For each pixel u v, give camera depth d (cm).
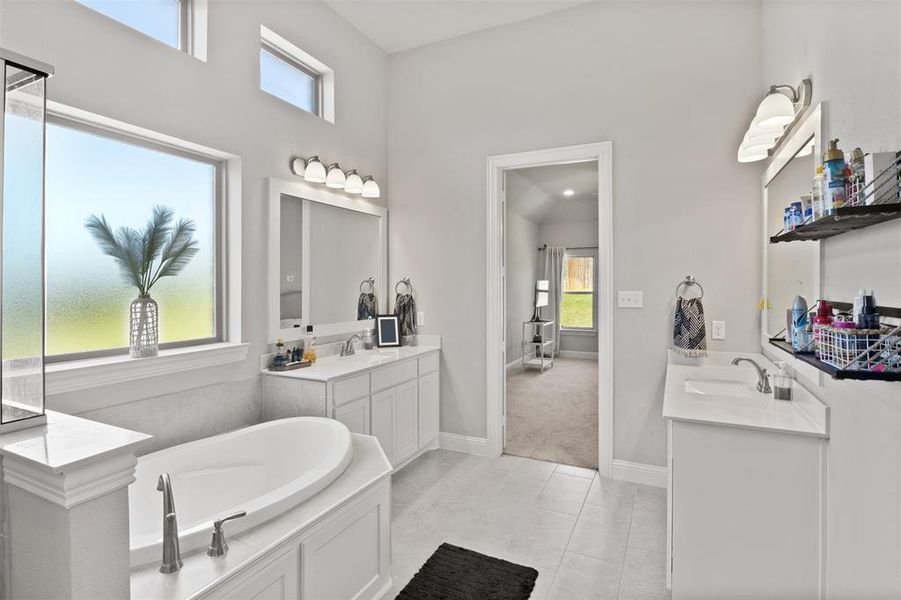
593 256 840
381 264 389
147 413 218
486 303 362
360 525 183
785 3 226
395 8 335
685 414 186
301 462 241
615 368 318
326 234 330
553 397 551
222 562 135
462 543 238
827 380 164
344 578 174
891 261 116
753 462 174
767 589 173
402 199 394
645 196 310
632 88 314
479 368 365
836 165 126
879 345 106
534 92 344
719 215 292
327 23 332
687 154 299
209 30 246
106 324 211
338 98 342
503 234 370
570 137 332
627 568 218
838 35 155
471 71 367
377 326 376
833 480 157
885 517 118
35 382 113
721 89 291
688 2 300
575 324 859
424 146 385
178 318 243
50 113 190
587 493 296
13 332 108
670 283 304
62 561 94
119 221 216
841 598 149
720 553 180
